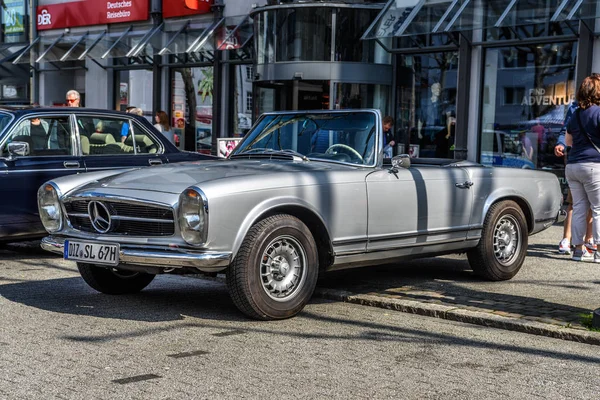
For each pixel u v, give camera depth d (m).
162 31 19.00
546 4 12.41
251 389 4.19
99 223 5.87
